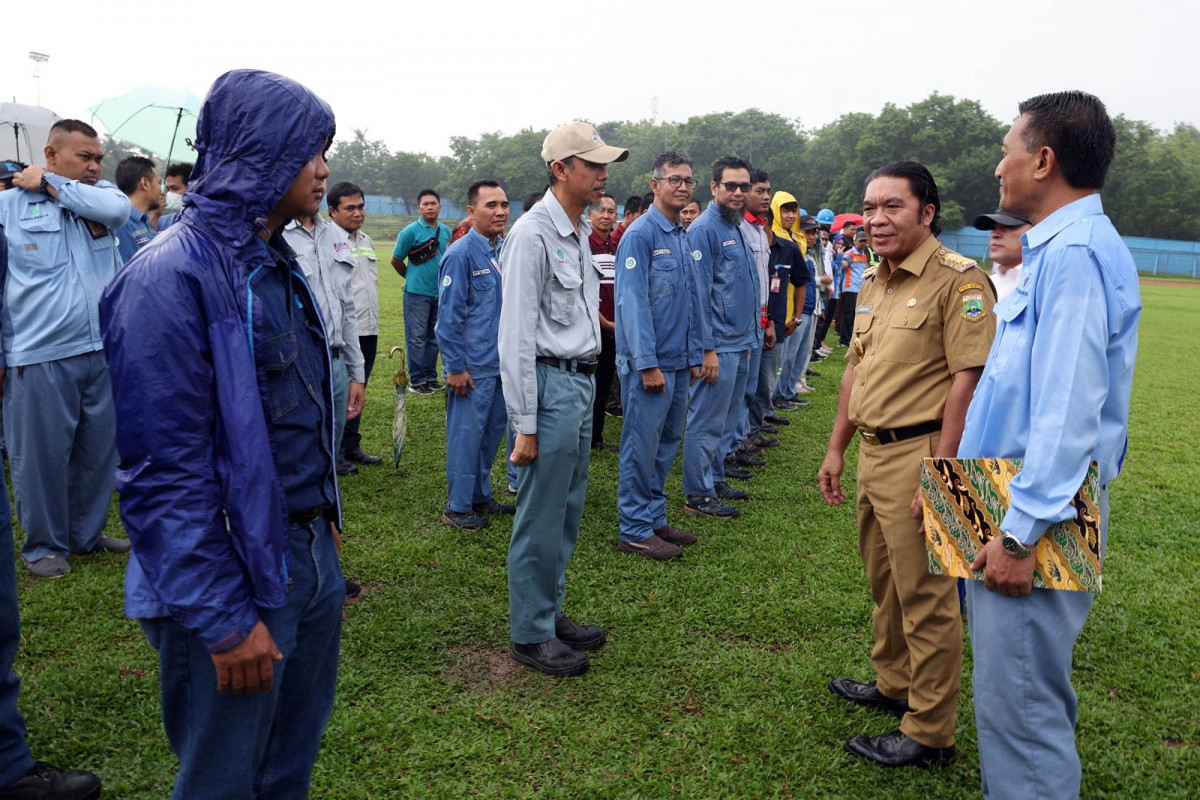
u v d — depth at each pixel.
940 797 2.74
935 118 69.25
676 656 3.60
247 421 1.71
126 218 4.32
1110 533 5.32
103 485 4.37
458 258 4.86
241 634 1.68
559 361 3.35
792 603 4.12
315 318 2.00
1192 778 2.86
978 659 2.18
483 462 5.30
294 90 1.80
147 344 1.60
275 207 1.84
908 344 2.78
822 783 2.79
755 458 6.79
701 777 2.79
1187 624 4.02
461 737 2.96
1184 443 7.88
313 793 2.62
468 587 4.20
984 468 2.11
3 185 4.60
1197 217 67.62
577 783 2.74
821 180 84.81
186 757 1.85
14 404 3.99
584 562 4.60
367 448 6.63
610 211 6.79
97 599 3.87
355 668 3.38
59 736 2.84
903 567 2.79
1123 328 2.00
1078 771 2.12
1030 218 2.19
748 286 5.40
